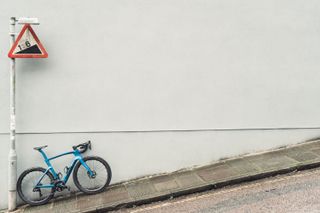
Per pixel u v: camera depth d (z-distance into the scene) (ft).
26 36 21.68
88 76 23.15
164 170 24.18
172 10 23.40
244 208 18.33
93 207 20.84
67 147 23.31
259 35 24.32
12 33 21.83
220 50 24.02
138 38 23.29
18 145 22.97
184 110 24.06
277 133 25.04
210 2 23.66
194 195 21.06
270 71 24.64
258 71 24.52
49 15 22.57
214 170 23.26
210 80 24.11
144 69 23.50
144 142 23.93
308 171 21.94
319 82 25.20
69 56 22.91
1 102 22.63
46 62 22.80
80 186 22.75
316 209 17.28
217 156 24.56
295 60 24.82
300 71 24.95
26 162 23.08
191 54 23.79
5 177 22.95
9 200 22.34
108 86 23.34
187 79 23.90
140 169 24.00
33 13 22.45
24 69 22.70
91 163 23.21
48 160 22.66
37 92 22.86
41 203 22.54
